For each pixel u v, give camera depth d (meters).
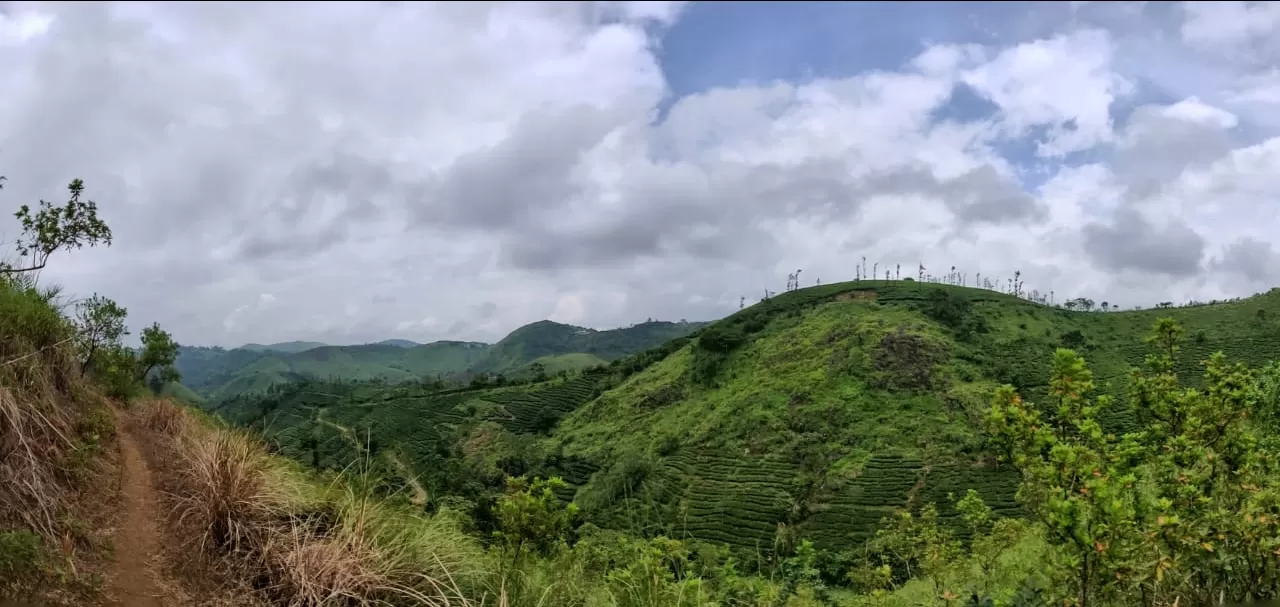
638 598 5.14
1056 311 110.88
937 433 64.31
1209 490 4.55
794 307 123.88
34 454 4.46
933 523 8.34
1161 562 3.51
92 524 4.34
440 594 3.89
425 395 109.81
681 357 113.00
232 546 4.55
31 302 6.30
